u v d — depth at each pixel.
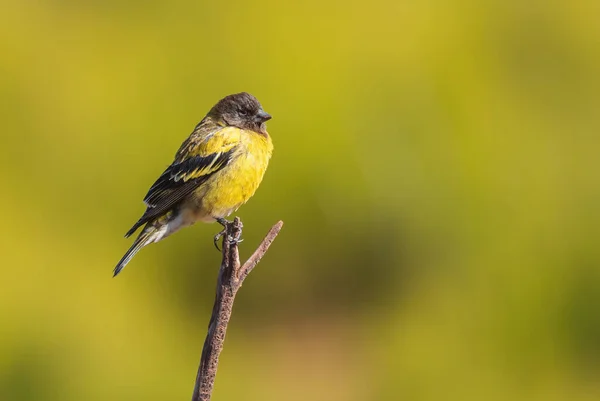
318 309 15.70
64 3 15.76
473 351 14.13
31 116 14.76
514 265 15.08
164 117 14.98
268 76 15.42
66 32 15.52
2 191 13.89
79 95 14.95
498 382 13.73
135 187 14.52
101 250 14.03
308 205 15.33
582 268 14.79
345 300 15.76
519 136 16.38
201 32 15.77
